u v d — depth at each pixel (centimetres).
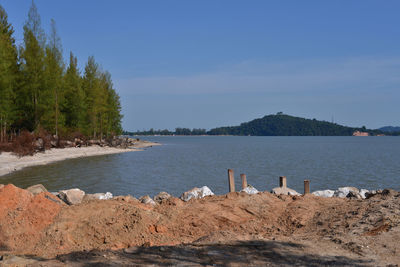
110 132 9844
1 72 5069
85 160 5184
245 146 13000
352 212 1049
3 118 5241
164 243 901
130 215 1006
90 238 923
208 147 11688
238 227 1033
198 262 662
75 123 7938
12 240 894
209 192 1662
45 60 6253
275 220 1084
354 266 645
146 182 3017
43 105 6062
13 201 1020
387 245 763
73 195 1536
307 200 1240
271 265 650
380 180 3353
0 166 3769
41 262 641
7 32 6531
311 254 719
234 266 644
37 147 5312
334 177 3566
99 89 8619
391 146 13562
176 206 1139
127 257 686
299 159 6125
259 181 3253
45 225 959
